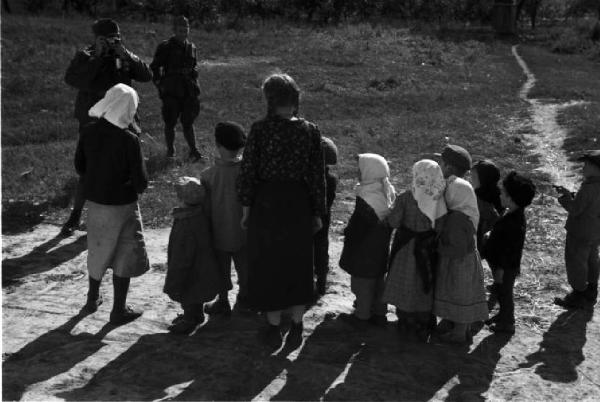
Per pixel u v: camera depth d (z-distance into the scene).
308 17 41.78
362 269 4.97
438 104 18.41
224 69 21.61
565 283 6.20
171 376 4.25
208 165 10.21
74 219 7.22
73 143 12.10
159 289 5.87
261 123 4.45
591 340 5.03
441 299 4.76
